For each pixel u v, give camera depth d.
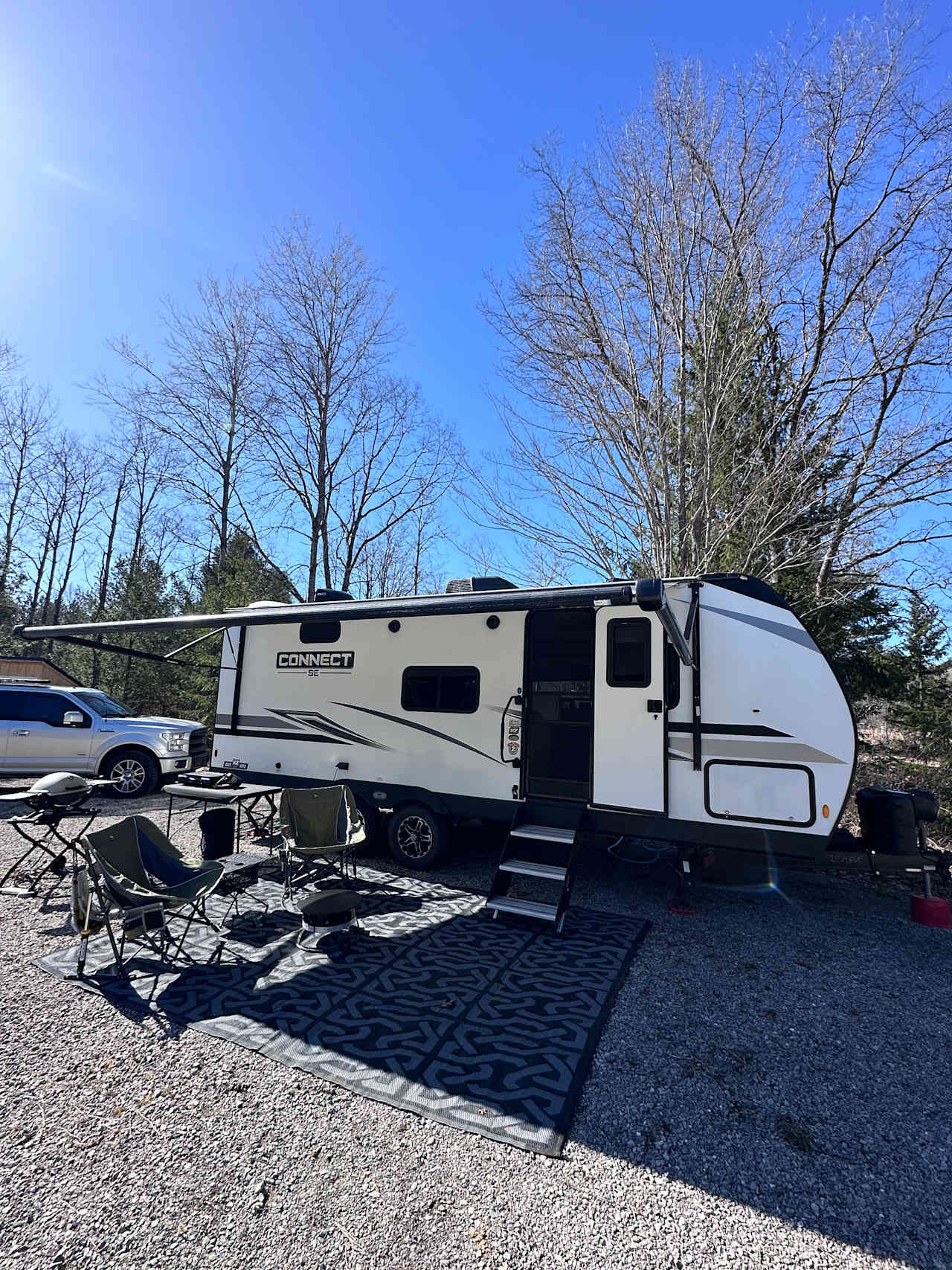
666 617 3.96
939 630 9.38
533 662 6.22
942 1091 2.95
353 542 21.59
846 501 9.42
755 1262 2.03
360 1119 2.63
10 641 24.00
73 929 4.52
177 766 9.76
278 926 4.69
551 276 10.34
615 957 4.25
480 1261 2.01
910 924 5.21
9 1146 2.45
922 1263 2.04
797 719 4.73
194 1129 2.56
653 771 5.05
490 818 5.80
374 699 6.57
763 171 9.46
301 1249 2.04
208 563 21.48
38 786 5.32
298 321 20.28
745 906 5.57
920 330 10.09
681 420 9.21
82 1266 1.97
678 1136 2.60
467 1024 3.35
